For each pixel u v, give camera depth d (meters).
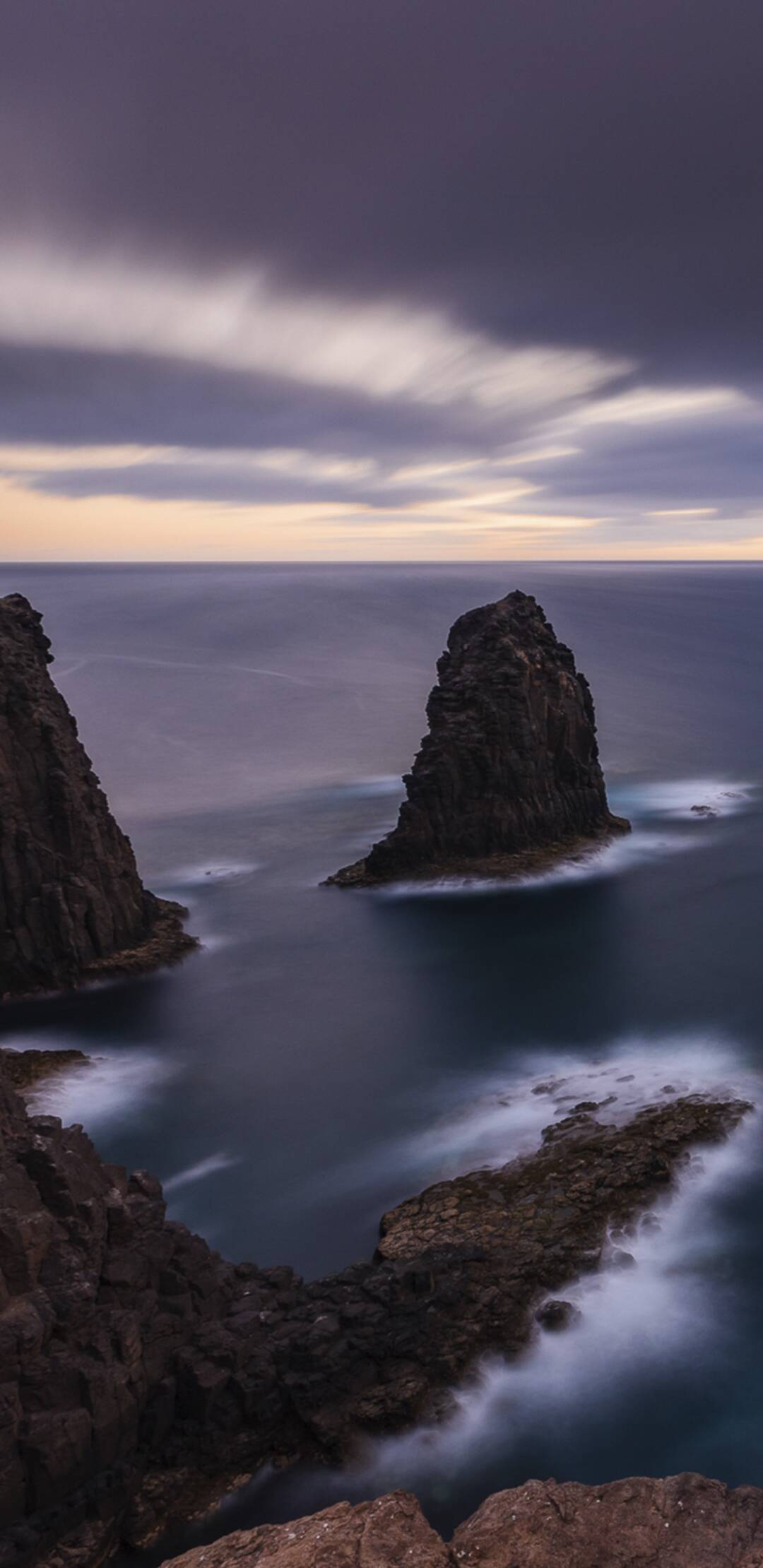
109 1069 57.62
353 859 101.06
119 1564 27.08
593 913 81.75
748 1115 47.47
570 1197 41.03
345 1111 52.69
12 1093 34.31
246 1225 43.28
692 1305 35.94
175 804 126.94
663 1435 31.11
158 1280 32.22
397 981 69.94
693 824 107.50
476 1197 41.94
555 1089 53.03
